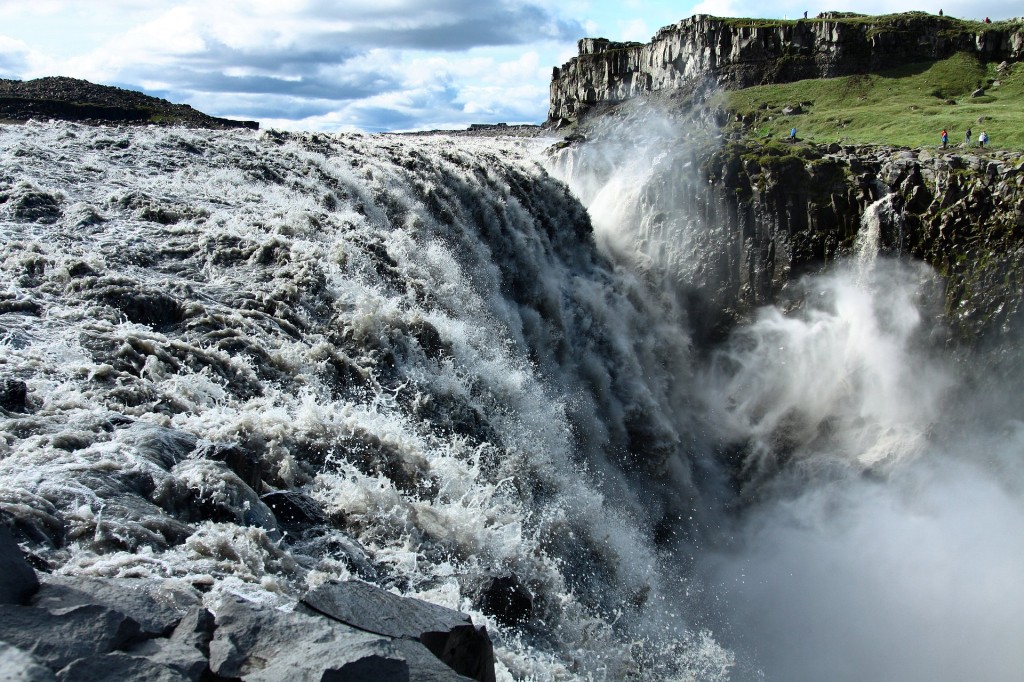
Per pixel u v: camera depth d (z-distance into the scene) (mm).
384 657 5945
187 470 10141
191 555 8734
